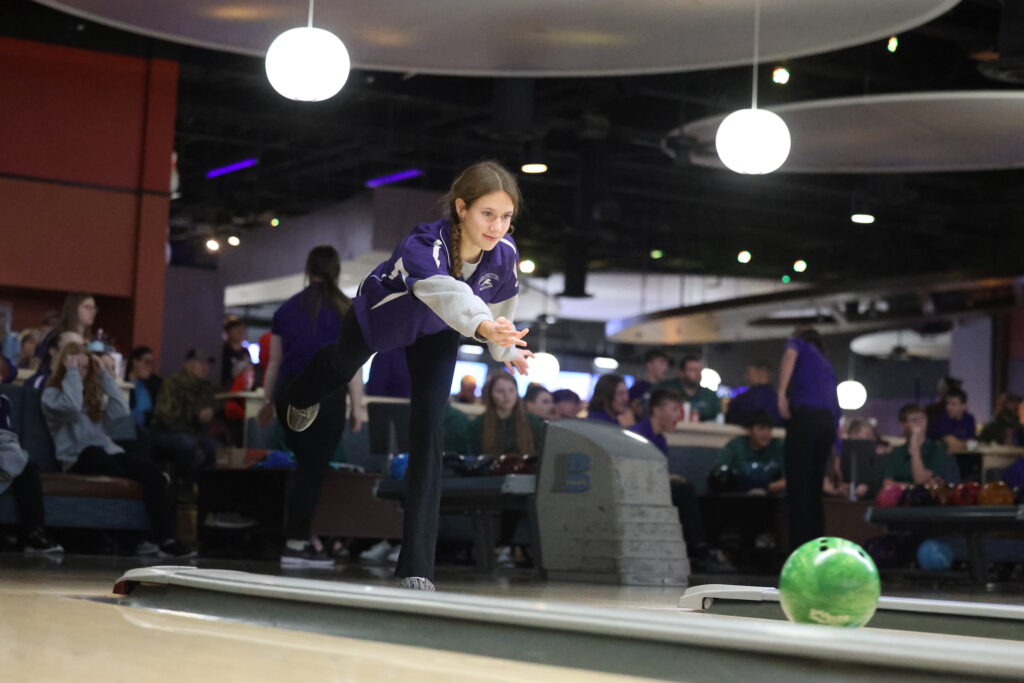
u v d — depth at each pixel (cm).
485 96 1550
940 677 153
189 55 1382
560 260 2403
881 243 2266
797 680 165
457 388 3081
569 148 1764
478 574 601
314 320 620
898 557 846
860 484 947
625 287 2577
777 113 1047
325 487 733
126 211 1157
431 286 314
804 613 202
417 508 334
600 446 565
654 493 572
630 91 1445
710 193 1970
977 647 154
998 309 2069
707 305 2244
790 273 2489
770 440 930
